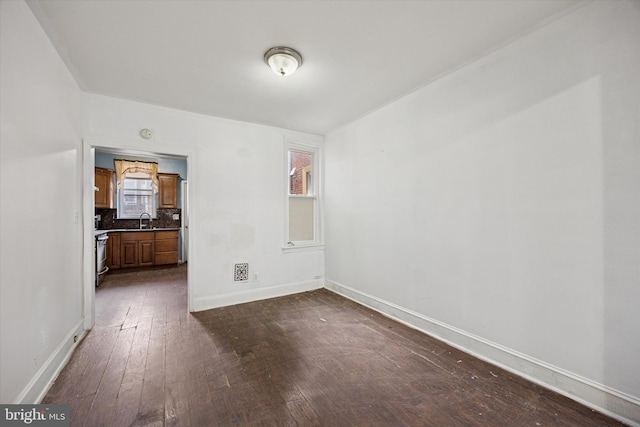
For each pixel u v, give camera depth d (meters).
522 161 1.99
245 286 3.68
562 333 1.80
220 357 2.26
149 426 1.52
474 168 2.30
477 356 2.27
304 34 1.93
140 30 1.86
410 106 2.88
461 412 1.65
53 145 2.01
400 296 3.03
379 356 2.29
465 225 2.37
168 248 6.09
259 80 2.58
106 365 2.12
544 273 1.88
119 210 6.16
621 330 1.57
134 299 3.77
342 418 1.60
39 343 1.75
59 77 2.13
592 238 1.68
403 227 2.98
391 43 2.04
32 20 1.68
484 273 2.23
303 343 2.51
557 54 1.81
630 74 1.54
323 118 3.60
